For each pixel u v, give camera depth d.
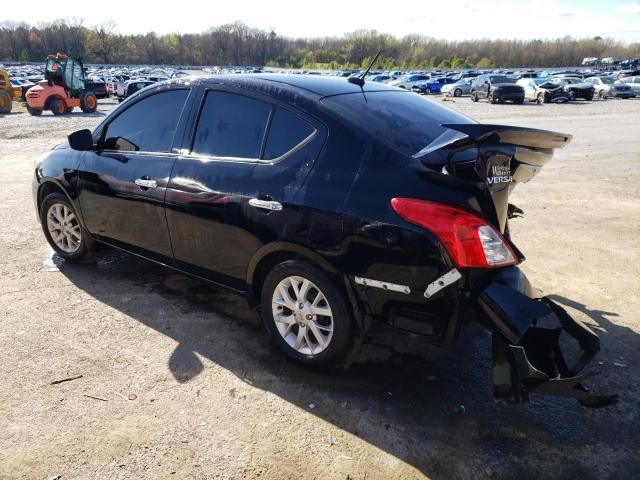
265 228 3.02
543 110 24.91
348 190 2.72
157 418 2.68
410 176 2.58
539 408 2.83
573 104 29.38
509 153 2.48
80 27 116.06
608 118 20.38
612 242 5.58
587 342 2.66
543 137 2.50
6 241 5.29
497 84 30.30
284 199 2.92
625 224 6.24
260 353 3.30
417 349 3.39
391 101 3.32
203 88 3.51
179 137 3.56
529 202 7.28
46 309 3.82
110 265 4.68
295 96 3.09
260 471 2.35
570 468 2.42
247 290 3.30
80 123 18.86
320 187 2.81
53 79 23.05
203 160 3.38
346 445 2.53
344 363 3.15
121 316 3.75
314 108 2.98
